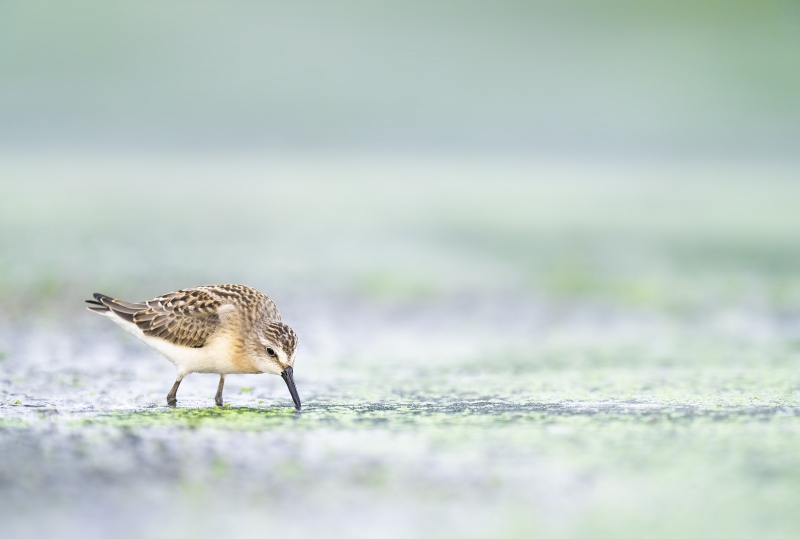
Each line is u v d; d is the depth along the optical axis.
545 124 40.88
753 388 13.39
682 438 10.55
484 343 17.23
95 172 34.81
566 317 19.31
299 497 8.77
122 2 41.97
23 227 25.78
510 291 21.17
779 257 24.45
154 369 14.67
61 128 38.84
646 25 43.88
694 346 16.94
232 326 12.03
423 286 21.34
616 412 11.80
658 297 20.77
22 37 40.62
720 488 9.02
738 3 43.25
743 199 32.31
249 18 42.75
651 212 30.30
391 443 10.34
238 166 36.94
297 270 22.30
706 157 38.50
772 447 10.21
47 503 8.58
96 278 20.67
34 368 14.55
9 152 37.12
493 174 36.09
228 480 9.15
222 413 11.77
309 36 42.94
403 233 26.91
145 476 9.24
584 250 25.17
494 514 8.44
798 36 42.62
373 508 8.53
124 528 8.09
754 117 40.12
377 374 14.70
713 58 42.56
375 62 42.53
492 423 11.23
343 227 27.47
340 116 40.84
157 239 25.08
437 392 13.28
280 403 12.53
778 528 8.17
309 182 34.31
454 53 43.50
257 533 8.02
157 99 40.38
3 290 19.47
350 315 19.06
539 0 45.28
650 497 8.82
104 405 12.23
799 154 38.53
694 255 24.69
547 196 32.59
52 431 10.70
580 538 7.98
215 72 41.53
